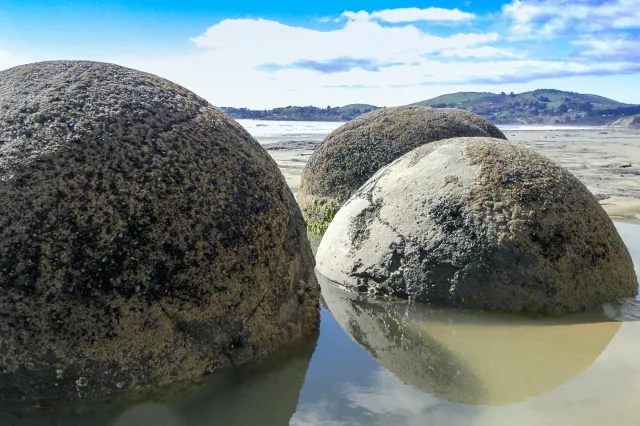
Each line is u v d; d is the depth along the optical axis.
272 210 3.62
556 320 4.28
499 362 3.68
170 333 3.16
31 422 2.92
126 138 3.21
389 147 7.61
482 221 4.49
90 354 2.99
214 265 3.27
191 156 3.34
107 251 2.99
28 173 3.00
